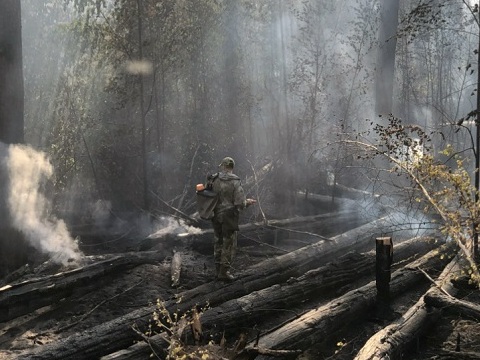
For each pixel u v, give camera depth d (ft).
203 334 17.53
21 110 26.27
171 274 24.84
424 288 23.62
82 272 22.79
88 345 16.83
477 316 18.26
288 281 22.56
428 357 17.61
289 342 17.39
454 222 17.76
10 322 20.27
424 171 19.62
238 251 29.22
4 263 25.40
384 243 20.77
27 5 38.73
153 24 35.17
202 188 22.72
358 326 20.36
